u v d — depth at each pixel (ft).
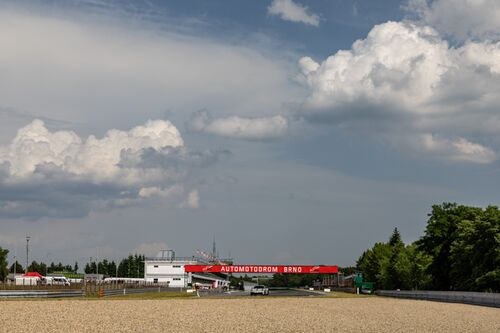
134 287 443.32
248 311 189.57
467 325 144.46
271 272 499.92
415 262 519.60
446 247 423.23
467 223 380.99
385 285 573.74
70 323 134.82
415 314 184.96
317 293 458.91
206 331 122.72
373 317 170.19
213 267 497.87
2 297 252.62
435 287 435.12
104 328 125.18
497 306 228.02
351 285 576.20
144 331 120.67
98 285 365.20
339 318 164.55
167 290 503.20
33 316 152.35
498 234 344.49
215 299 289.33
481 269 357.41
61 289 341.82
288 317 165.58
